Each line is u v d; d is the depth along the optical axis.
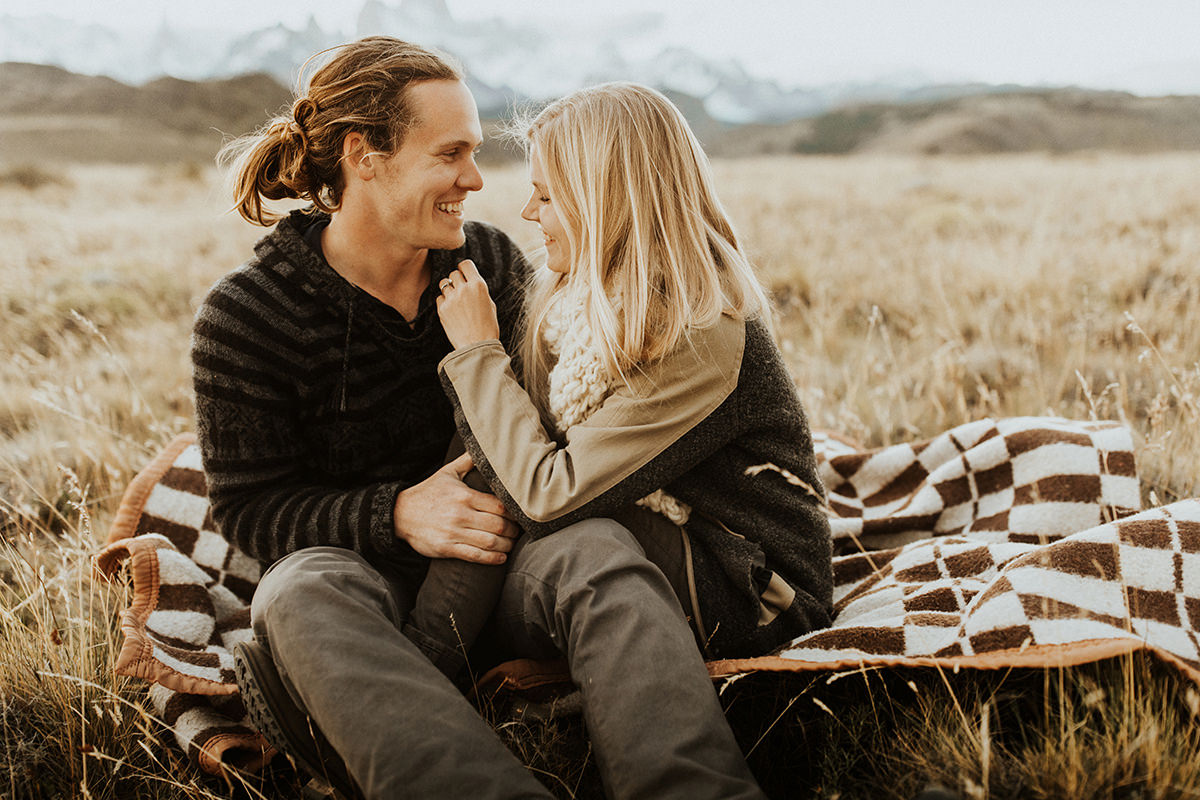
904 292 5.40
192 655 1.94
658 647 1.55
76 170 26.22
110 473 2.92
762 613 1.93
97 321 5.49
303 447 2.13
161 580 2.09
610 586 1.65
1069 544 1.81
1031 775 1.43
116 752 1.86
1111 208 8.24
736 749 1.49
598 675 1.56
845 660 1.68
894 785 1.55
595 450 1.79
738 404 1.90
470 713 1.50
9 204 14.05
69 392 3.28
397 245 2.03
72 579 2.38
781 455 1.96
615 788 1.48
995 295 5.14
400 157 1.91
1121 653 1.50
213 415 2.00
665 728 1.47
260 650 1.63
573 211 1.94
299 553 1.78
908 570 2.25
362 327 2.04
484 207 10.34
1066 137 90.19
